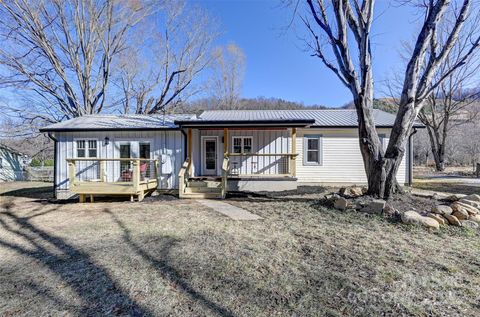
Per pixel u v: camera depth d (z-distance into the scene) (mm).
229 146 11047
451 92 20562
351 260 3361
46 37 16219
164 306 2453
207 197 8883
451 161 26062
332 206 6156
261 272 3066
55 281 2967
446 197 6086
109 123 11047
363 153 6277
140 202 8359
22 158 25281
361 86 6234
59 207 7664
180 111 23281
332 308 2373
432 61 6023
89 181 9477
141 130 10172
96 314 2361
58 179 10406
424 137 28203
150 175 10156
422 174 18297
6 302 2576
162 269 3193
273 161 11047
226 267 3205
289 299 2523
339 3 6191
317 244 3953
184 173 9141
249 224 5172
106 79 19172
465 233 4332
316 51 6871
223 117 12031
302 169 11617
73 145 10422
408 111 5914
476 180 14016
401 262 3285
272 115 12773
